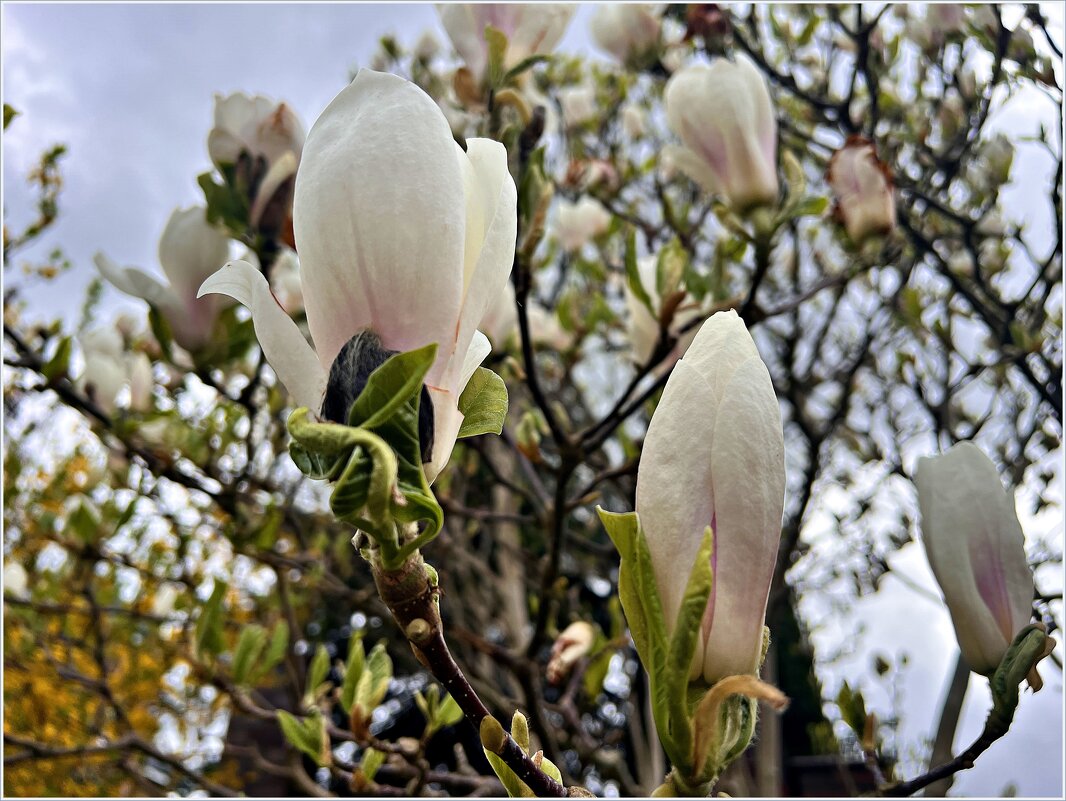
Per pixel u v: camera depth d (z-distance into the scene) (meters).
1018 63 2.54
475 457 3.99
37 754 2.94
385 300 0.74
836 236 3.14
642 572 0.79
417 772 2.11
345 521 0.68
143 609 4.74
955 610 1.26
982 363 2.94
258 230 2.18
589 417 3.91
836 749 3.52
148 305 2.20
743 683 0.75
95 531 3.20
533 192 1.94
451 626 2.44
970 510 1.26
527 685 2.39
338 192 0.74
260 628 2.59
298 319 2.46
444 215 0.74
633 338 2.35
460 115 2.83
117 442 2.78
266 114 2.19
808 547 3.42
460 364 0.76
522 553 3.53
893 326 3.57
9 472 4.47
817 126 3.44
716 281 2.34
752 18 3.07
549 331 3.38
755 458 0.80
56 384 2.41
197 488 2.65
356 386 0.73
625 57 3.18
